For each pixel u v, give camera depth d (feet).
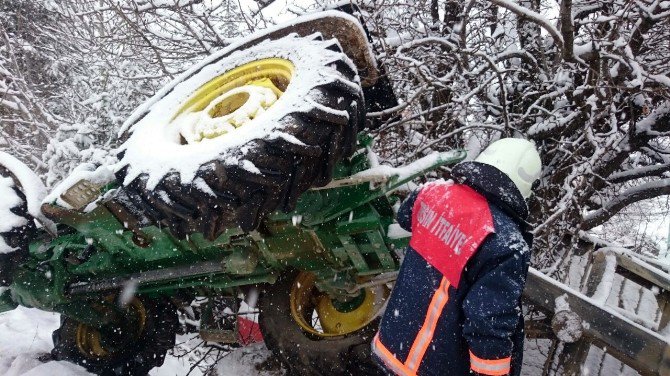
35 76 36.63
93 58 23.04
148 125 8.66
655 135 16.90
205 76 9.21
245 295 11.22
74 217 9.32
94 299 11.39
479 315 5.53
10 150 27.68
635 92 14.25
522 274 5.73
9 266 9.71
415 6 15.90
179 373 13.74
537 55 17.84
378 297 10.06
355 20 8.77
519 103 16.94
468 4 14.29
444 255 6.05
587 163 13.85
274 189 6.85
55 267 10.78
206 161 6.91
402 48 14.10
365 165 8.51
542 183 17.07
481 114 18.13
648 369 8.34
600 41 13.58
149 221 8.53
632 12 15.19
